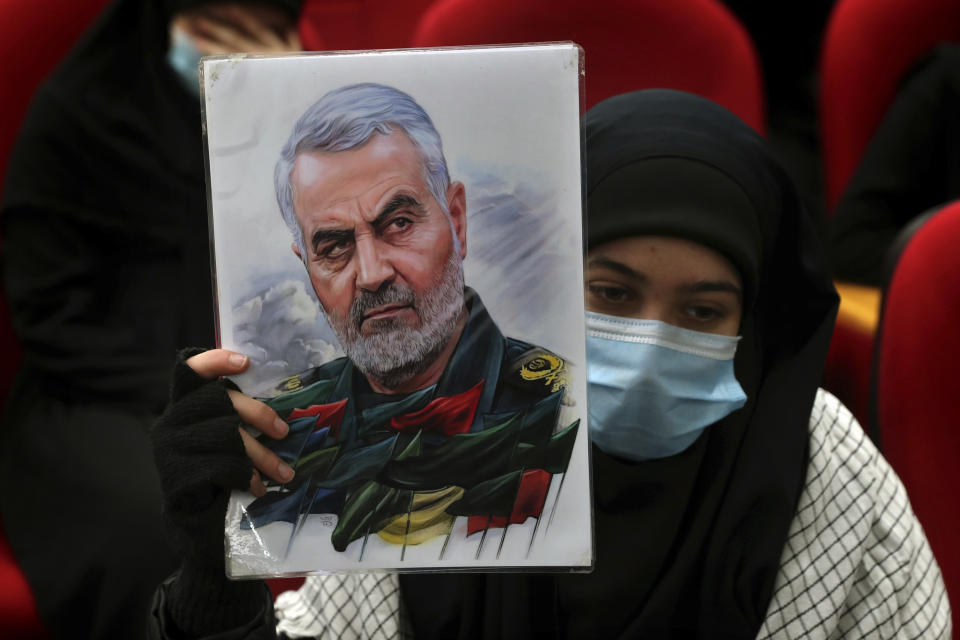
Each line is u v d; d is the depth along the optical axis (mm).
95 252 3410
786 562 1815
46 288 3293
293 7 3426
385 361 1417
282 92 1390
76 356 3213
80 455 2959
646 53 3002
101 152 3436
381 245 1405
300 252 1407
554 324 1419
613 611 1846
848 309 3238
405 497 1424
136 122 3463
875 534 1850
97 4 3619
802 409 1850
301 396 1415
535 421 1425
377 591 1852
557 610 1854
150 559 2711
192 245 3432
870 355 3059
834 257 3711
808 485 1845
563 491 1427
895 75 3795
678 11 3004
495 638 1827
